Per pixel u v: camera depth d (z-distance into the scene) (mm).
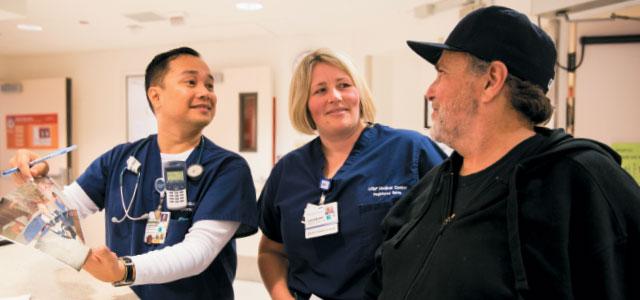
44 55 4617
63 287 1177
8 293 1120
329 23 3438
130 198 1330
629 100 2188
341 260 1337
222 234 1217
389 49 3494
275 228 1607
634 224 648
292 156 1586
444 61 893
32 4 2910
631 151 2178
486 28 816
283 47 3873
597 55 2213
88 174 1445
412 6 2984
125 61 4344
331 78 1438
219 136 4012
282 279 1514
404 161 1403
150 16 3211
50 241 966
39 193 1049
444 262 805
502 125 829
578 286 679
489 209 778
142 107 4312
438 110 906
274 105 3889
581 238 673
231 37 3916
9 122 4645
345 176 1398
